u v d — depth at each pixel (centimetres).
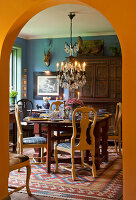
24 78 843
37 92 849
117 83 725
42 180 396
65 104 494
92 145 416
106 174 428
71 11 580
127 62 243
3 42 291
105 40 781
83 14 603
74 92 755
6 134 302
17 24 294
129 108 243
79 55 761
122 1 244
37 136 496
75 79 584
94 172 416
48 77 836
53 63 832
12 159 322
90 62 743
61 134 516
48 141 434
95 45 754
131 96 242
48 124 433
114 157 546
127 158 243
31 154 561
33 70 854
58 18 636
